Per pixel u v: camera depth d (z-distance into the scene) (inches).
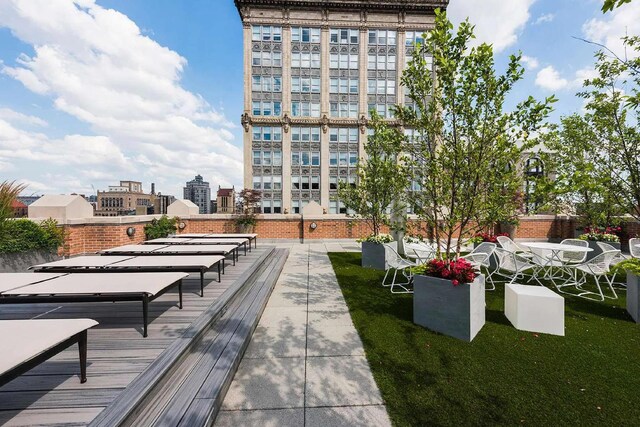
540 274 319.3
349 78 1531.7
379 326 182.9
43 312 171.0
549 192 165.9
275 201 1549.0
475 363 138.7
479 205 184.5
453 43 176.2
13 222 282.0
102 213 4968.0
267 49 1498.5
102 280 161.5
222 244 340.2
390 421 101.3
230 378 121.6
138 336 138.8
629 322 189.9
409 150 204.4
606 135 252.1
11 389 97.7
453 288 167.9
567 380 124.2
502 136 172.6
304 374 130.4
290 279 301.6
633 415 102.3
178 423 89.0
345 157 1558.8
